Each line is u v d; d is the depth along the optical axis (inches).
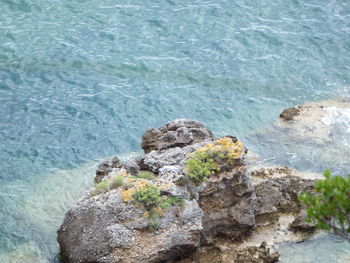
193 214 1212.5
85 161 1569.9
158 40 2069.4
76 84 1865.2
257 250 1227.9
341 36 2128.4
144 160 1342.3
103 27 2113.7
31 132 1667.1
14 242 1295.5
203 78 1913.1
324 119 1732.3
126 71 1929.1
